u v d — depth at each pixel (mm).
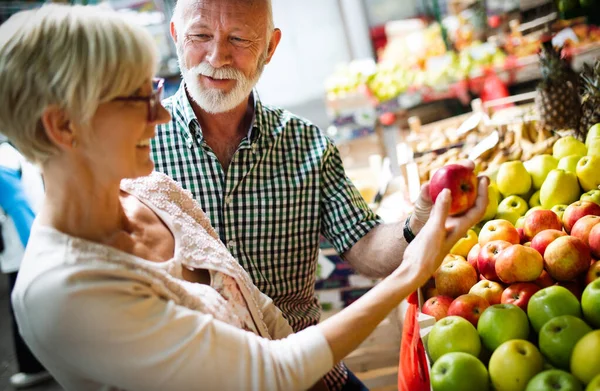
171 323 925
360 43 6777
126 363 886
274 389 944
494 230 1604
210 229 1369
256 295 1349
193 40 1579
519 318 1228
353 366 2520
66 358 891
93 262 919
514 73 4762
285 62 6906
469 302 1357
